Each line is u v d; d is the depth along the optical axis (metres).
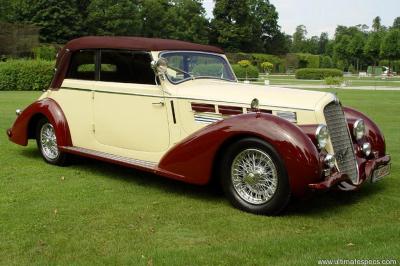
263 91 5.17
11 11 58.72
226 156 4.80
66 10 59.06
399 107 15.73
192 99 5.19
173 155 5.03
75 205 4.86
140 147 5.60
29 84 25.62
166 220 4.48
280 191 4.48
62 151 6.32
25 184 5.60
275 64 72.56
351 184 4.89
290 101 4.88
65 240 3.95
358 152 5.37
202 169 4.87
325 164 4.50
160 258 3.60
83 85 6.07
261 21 87.88
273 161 4.48
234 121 4.66
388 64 76.19
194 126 5.20
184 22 73.75
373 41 73.12
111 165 6.66
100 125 5.93
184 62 5.66
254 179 4.65
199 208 4.86
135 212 4.69
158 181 5.88
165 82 5.36
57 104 6.40
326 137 4.61
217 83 5.62
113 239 3.99
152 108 5.44
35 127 6.85
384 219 4.61
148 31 70.19
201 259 3.59
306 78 45.72
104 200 5.06
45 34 58.34
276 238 4.02
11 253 3.69
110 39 5.83
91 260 3.57
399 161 7.15
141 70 5.53
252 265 3.50
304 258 3.58
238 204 4.79
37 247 3.81
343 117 5.11
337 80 31.47
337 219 4.60
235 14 79.19
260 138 4.53
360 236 4.04
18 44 46.97
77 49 6.14
